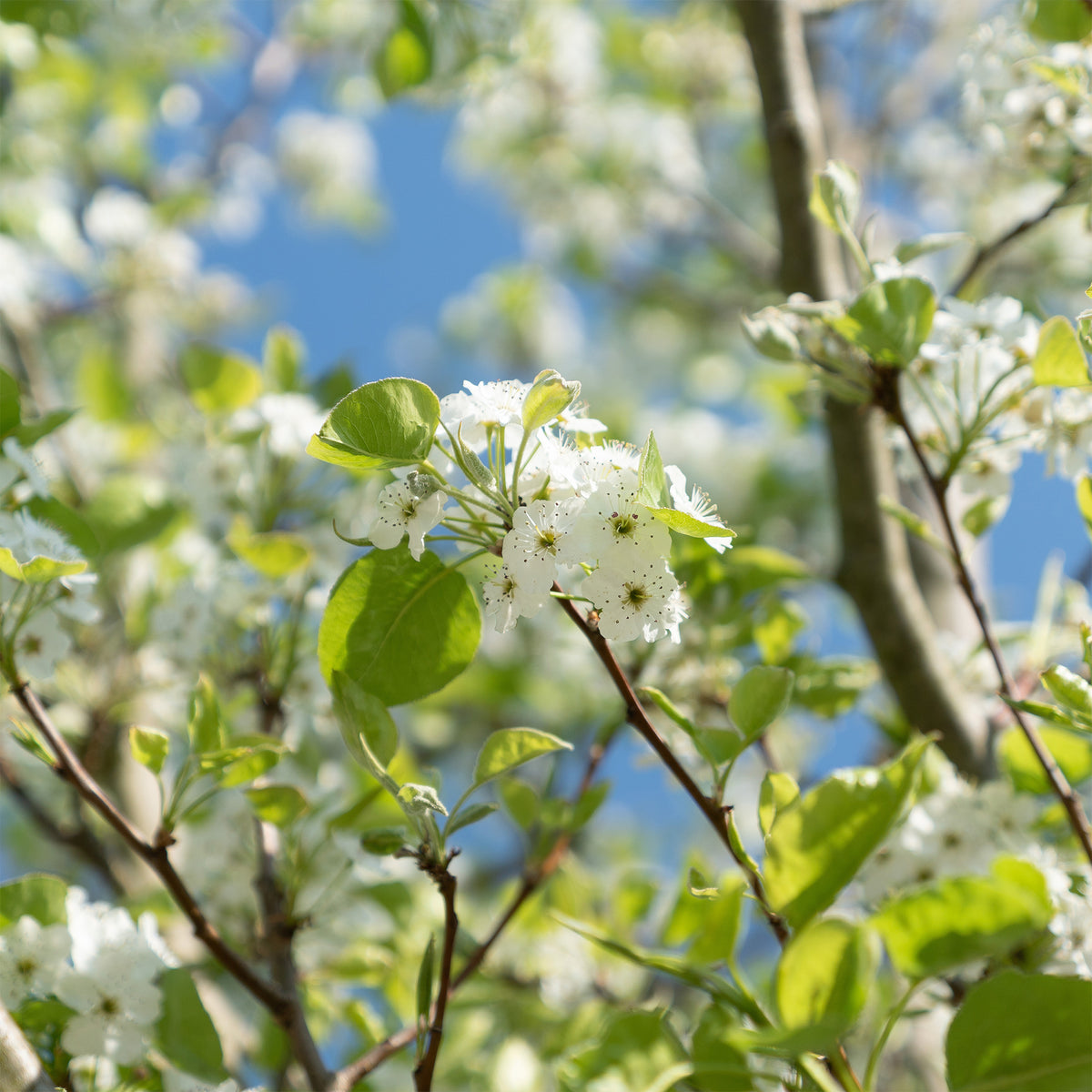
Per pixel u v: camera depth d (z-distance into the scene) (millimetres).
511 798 1287
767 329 1223
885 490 1356
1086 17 1265
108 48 2613
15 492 1206
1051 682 1140
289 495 1424
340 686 1149
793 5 1573
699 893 1140
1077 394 1211
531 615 1110
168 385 2334
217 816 1334
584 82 2924
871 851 1110
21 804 1492
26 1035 1183
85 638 1534
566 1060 1145
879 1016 1250
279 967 1269
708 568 1315
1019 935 1090
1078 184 1300
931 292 1191
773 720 1145
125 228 2547
